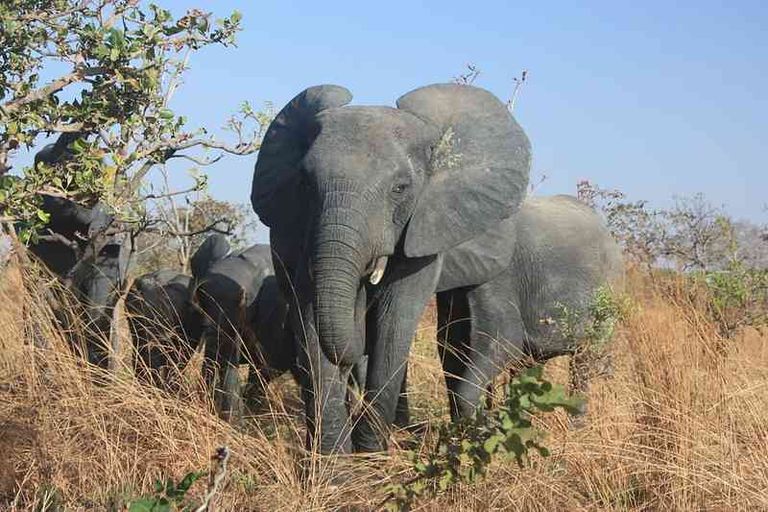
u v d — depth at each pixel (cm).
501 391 971
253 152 869
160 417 743
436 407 1014
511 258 961
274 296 1035
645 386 840
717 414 806
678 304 938
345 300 741
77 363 793
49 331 794
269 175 860
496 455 705
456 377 930
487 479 704
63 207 919
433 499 669
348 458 764
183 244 1467
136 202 815
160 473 710
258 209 860
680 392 812
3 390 764
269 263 1099
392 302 854
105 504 666
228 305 1023
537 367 569
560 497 722
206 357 1026
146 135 791
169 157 835
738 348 957
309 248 768
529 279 991
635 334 881
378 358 852
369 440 822
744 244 1259
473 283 924
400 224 812
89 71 750
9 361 794
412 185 808
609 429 797
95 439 727
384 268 808
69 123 775
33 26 750
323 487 719
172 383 876
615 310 917
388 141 798
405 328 854
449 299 976
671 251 1280
